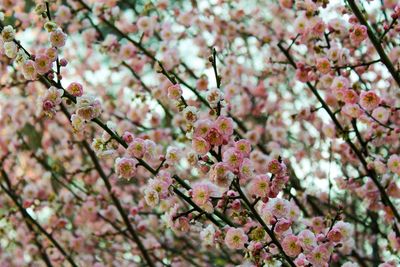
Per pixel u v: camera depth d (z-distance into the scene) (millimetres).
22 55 2768
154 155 2822
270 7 5824
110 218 5480
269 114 5980
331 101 4379
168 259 5516
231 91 5609
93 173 5867
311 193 5020
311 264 2689
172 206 2963
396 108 3783
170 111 5801
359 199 5039
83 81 6461
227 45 5871
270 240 2756
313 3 3811
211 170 2582
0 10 5258
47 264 5352
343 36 4453
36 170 5965
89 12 5633
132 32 5652
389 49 4629
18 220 5723
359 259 4746
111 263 5891
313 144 5652
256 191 2654
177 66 5426
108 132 2803
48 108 2730
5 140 5918
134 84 5766
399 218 3920
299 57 5359
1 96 6090
